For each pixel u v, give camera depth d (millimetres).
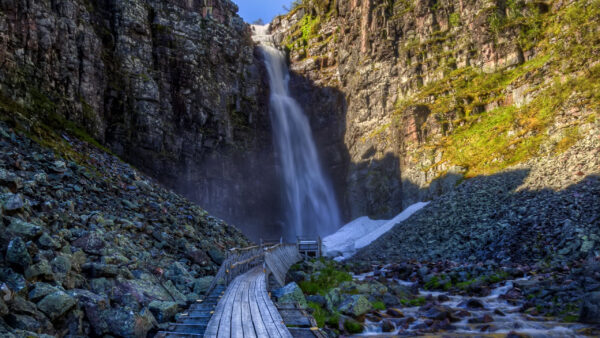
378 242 42219
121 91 47125
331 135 74375
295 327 9625
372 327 12391
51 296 8133
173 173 51625
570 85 40812
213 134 59781
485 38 55281
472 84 54875
